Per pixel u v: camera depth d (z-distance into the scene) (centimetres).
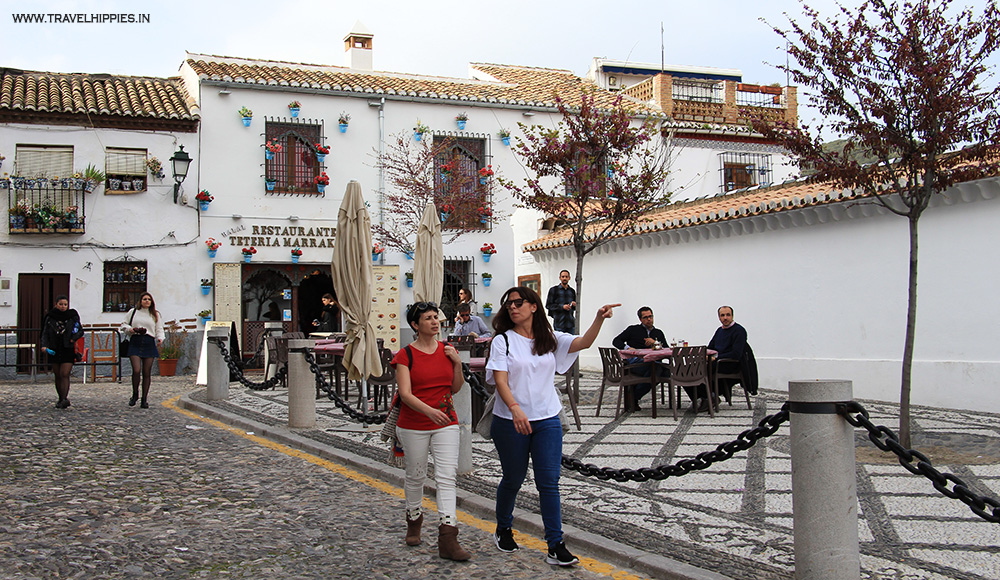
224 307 2119
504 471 547
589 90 2673
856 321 1382
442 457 552
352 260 1120
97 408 1370
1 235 1967
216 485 766
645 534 580
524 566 529
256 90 2180
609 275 2014
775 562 510
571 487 743
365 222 1129
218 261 2131
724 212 1581
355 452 922
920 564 503
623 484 752
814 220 1449
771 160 2561
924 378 1271
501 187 2395
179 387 1794
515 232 2384
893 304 1323
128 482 772
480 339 1320
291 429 1098
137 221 2067
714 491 718
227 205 2144
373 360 1114
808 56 886
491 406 555
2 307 1959
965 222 1226
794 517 463
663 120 2406
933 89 815
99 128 2053
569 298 1736
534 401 532
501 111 2409
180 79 2388
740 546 547
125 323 1399
